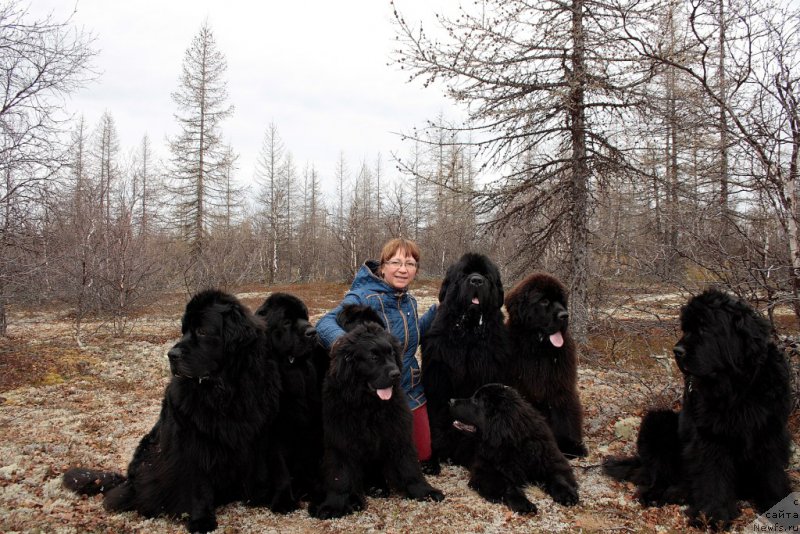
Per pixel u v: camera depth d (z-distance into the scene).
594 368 8.05
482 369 4.72
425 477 4.52
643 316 7.18
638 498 3.97
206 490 3.70
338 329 4.33
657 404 5.84
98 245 12.84
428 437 4.74
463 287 4.59
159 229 30.69
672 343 8.06
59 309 16.98
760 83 5.10
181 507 3.66
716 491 3.63
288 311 4.33
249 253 25.03
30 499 3.95
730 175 5.69
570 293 9.30
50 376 8.52
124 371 9.06
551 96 9.08
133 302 13.09
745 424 3.54
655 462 4.08
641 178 9.27
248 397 3.74
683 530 3.50
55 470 4.61
